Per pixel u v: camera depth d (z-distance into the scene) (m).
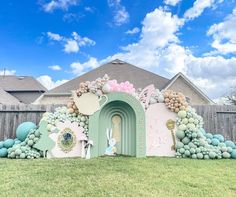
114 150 8.98
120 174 6.00
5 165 7.11
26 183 5.28
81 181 5.41
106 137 9.04
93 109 8.79
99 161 7.59
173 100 9.20
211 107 11.24
